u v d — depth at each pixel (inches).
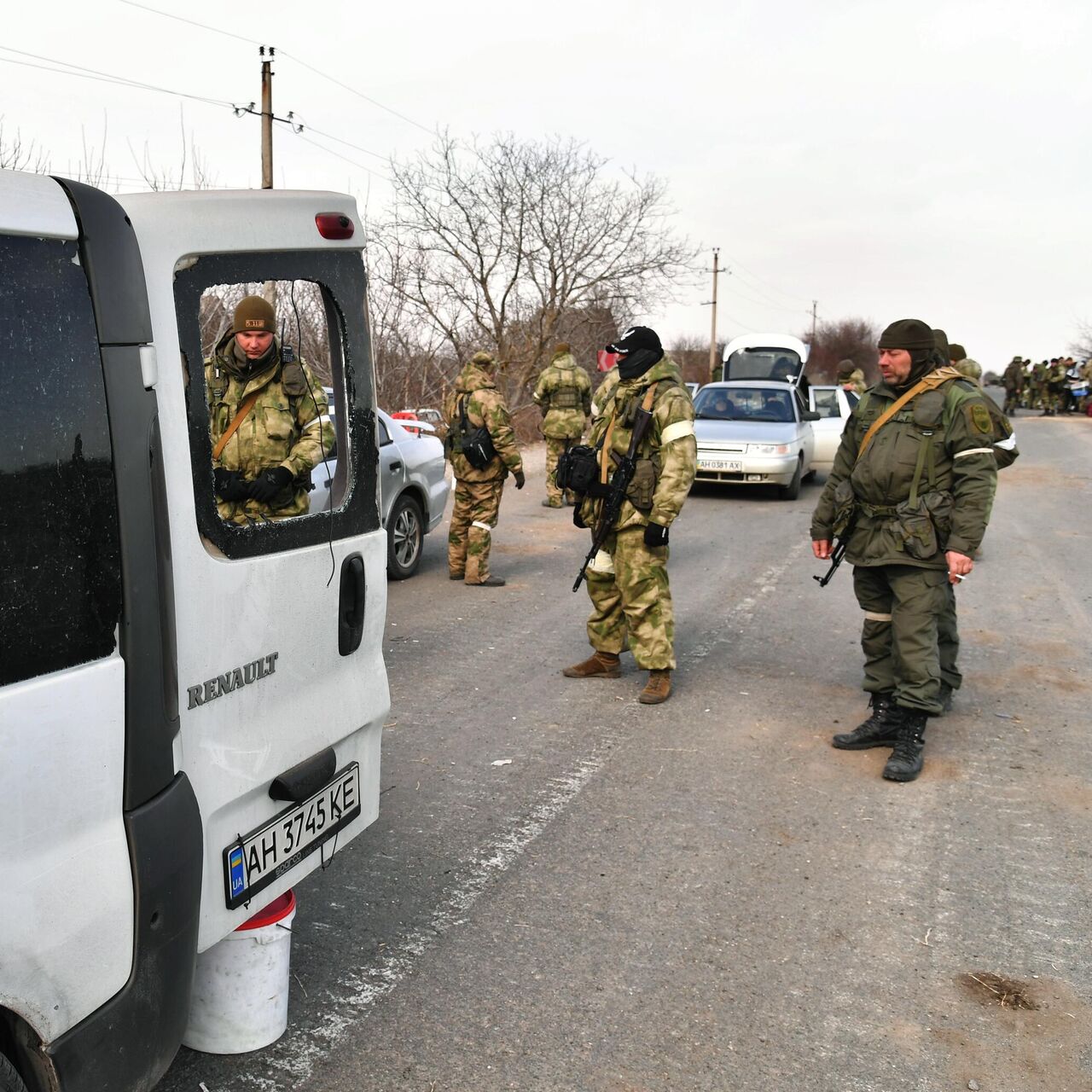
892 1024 119.6
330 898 145.2
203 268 89.5
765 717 219.0
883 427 187.8
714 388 589.0
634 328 221.9
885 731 200.5
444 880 150.6
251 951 109.0
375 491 116.0
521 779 186.4
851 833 167.0
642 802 177.5
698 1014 120.8
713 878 152.1
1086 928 140.1
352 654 114.3
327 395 151.0
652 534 215.2
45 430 71.8
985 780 187.8
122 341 77.3
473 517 336.8
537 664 255.4
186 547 87.4
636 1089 107.9
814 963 131.2
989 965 131.4
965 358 336.2
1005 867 156.6
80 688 74.2
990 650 266.5
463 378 333.1
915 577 185.2
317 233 103.5
